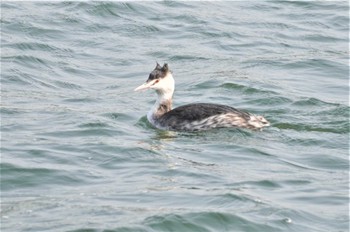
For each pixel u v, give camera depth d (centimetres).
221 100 2394
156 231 1523
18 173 1769
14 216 1570
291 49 2970
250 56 2878
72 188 1716
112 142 1977
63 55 2827
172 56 2856
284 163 1883
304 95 2417
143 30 3109
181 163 1853
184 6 3391
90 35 3038
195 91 2484
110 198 1656
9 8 3228
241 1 3512
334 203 1673
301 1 3519
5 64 2655
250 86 2477
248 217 1577
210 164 1858
